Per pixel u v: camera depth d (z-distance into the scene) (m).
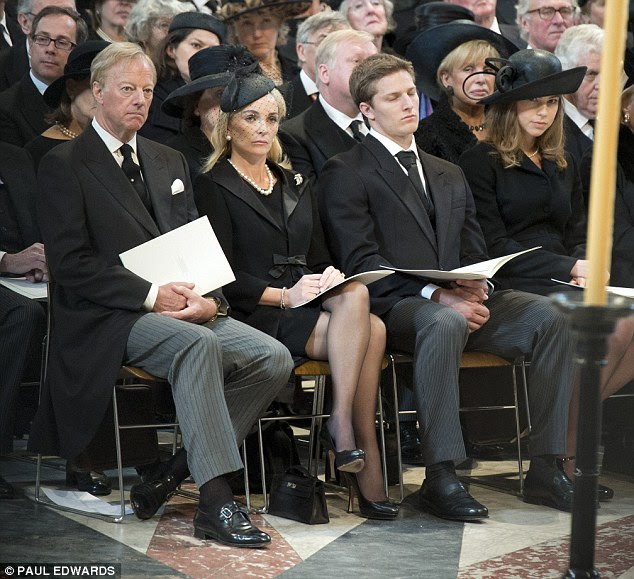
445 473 13.68
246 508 13.54
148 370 12.87
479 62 18.45
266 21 20.81
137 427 13.15
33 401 16.27
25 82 18.06
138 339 12.75
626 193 18.23
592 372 5.46
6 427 14.61
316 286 13.91
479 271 13.87
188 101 16.78
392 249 15.24
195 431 12.31
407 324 14.25
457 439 13.77
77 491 14.34
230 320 13.69
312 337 13.93
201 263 13.45
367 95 15.49
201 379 12.38
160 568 10.96
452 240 15.45
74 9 19.03
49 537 12.08
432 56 19.81
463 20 21.42
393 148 15.61
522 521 13.39
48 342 13.77
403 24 26.53
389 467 15.34
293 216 14.91
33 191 16.41
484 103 16.83
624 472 16.39
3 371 14.66
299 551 11.82
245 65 14.92
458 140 18.36
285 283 14.61
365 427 13.66
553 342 14.37
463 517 13.32
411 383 16.34
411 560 11.52
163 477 13.13
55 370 13.23
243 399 13.20
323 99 18.34
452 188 15.78
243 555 11.59
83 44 16.22
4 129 17.70
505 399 16.55
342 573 10.98
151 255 13.28
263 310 14.24
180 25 19.19
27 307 14.81
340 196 15.24
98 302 13.06
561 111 16.83
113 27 21.56
